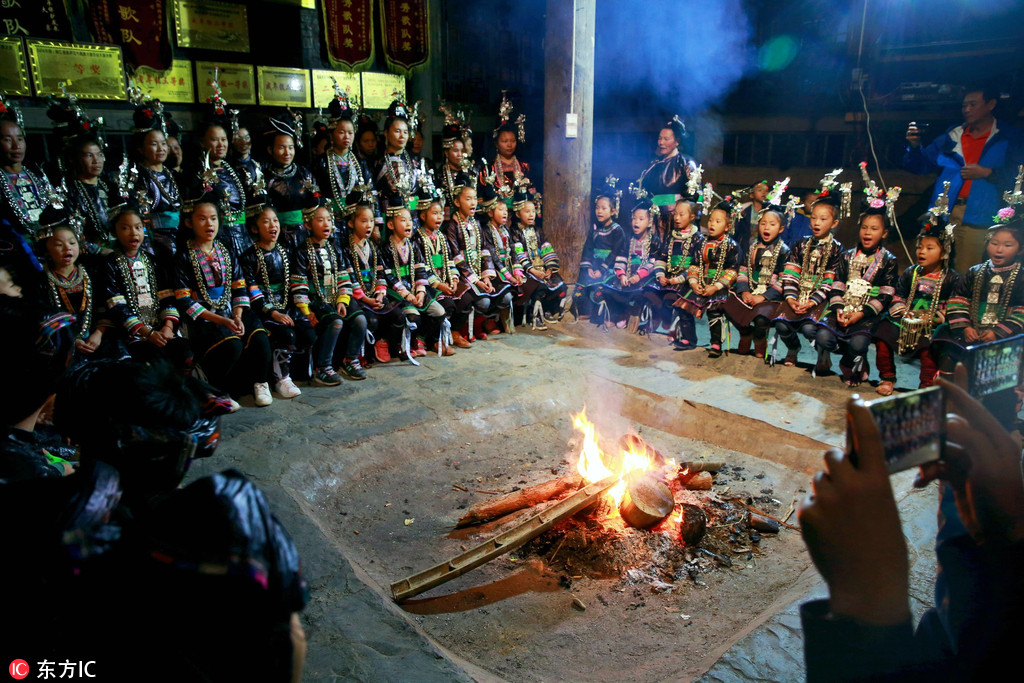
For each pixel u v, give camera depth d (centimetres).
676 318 679
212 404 152
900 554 84
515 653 318
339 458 467
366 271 619
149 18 706
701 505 426
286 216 585
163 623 96
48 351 180
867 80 928
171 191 602
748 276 635
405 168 708
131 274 510
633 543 380
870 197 565
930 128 904
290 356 568
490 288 705
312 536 363
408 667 271
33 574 102
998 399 117
